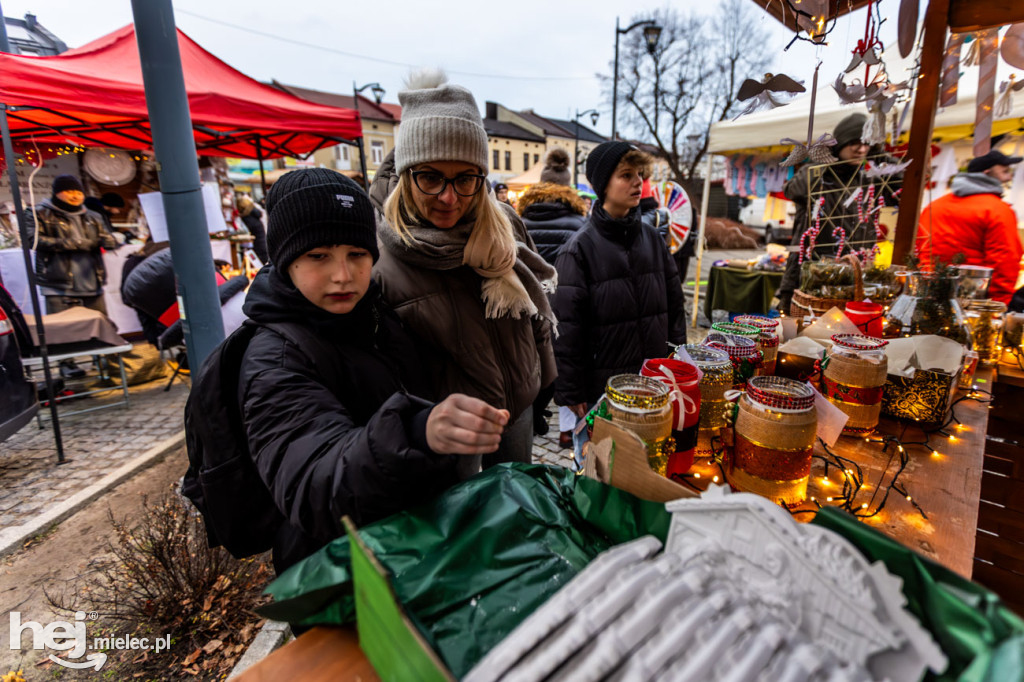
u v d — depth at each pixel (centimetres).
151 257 427
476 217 132
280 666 56
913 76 221
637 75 1909
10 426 304
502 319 144
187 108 245
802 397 82
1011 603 157
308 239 87
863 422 115
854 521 52
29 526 248
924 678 43
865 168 249
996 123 462
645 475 61
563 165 378
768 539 51
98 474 309
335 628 62
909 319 157
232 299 392
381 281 133
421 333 134
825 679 42
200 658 178
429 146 117
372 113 3206
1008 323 192
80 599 204
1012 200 451
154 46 230
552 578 60
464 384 140
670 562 52
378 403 100
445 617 56
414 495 70
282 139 568
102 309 510
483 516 66
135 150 570
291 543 98
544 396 193
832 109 488
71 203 448
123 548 230
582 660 44
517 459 166
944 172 518
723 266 606
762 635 44
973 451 111
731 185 764
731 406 100
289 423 80
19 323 370
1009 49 201
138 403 429
